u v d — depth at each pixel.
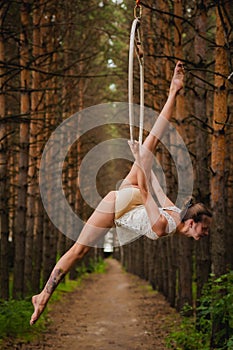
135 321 13.44
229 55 7.61
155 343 10.30
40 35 14.91
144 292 21.36
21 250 12.45
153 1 14.15
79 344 10.31
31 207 14.12
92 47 21.06
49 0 11.94
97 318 14.09
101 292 22.34
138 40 5.29
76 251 5.02
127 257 43.69
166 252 17.47
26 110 12.45
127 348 9.97
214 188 8.10
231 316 7.57
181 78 5.23
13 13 13.62
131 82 4.79
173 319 12.76
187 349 8.89
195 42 9.85
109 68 23.25
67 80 18.75
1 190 11.46
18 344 9.38
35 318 5.01
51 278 4.99
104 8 17.64
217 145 8.13
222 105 8.13
